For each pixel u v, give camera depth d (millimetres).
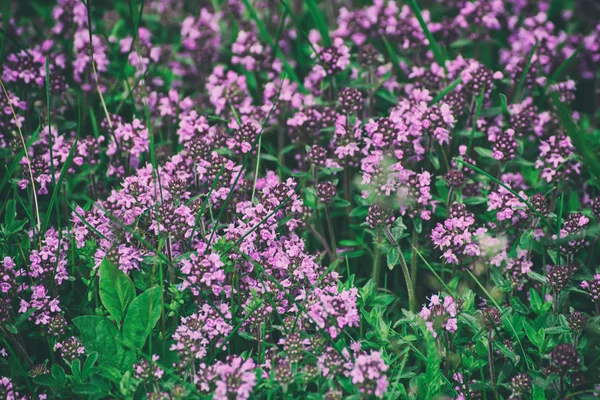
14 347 473
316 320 448
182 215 469
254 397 440
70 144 527
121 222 470
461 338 481
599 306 472
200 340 447
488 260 499
